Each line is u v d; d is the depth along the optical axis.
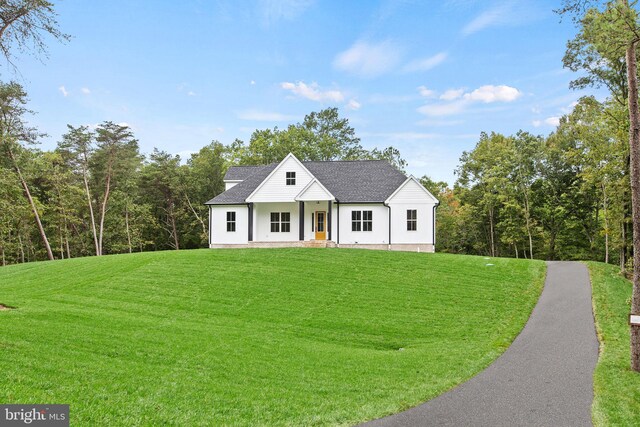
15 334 10.52
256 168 38.88
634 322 10.16
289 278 21.02
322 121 63.97
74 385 7.66
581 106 28.64
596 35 10.93
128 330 12.35
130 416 6.68
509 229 45.28
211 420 6.86
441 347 12.92
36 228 49.69
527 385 9.18
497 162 46.84
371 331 14.75
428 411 7.66
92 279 20.81
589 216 42.84
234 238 33.09
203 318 15.30
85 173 49.78
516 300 18.45
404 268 23.58
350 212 32.44
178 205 57.00
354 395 8.52
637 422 7.16
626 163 24.53
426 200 31.70
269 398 8.05
